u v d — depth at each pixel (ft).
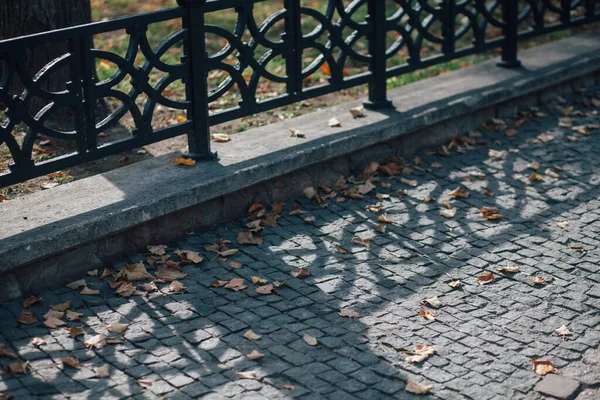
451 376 14.05
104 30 17.19
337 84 22.35
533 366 14.34
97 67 28.09
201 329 15.19
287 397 13.35
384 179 21.63
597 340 15.10
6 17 22.39
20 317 15.14
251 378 13.80
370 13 22.68
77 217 16.65
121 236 17.39
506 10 26.71
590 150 23.57
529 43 31.86
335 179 21.33
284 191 20.30
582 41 30.30
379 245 18.39
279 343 14.83
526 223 19.49
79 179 19.54
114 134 22.75
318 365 14.23
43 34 16.24
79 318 15.37
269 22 20.36
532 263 17.72
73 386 13.47
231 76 19.99
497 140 24.09
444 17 24.80
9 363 13.91
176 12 18.39
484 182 21.63
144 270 16.84
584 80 28.30
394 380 13.93
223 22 32.96
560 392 13.65
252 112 20.62
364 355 14.55
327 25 21.67
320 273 17.21
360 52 31.01
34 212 16.89
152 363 14.16
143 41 17.95
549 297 16.46
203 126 19.53
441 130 23.82
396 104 23.86
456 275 17.25
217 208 19.07
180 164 19.40
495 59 28.37
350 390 13.61
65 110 23.02
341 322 15.53
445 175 22.00
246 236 18.48
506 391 13.70
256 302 16.12
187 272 17.12
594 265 17.63
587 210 20.16
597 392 13.78
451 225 19.34
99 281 16.65
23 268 15.90
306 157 20.26
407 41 23.86
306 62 29.63
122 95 17.94
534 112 26.00
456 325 15.52
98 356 14.32
